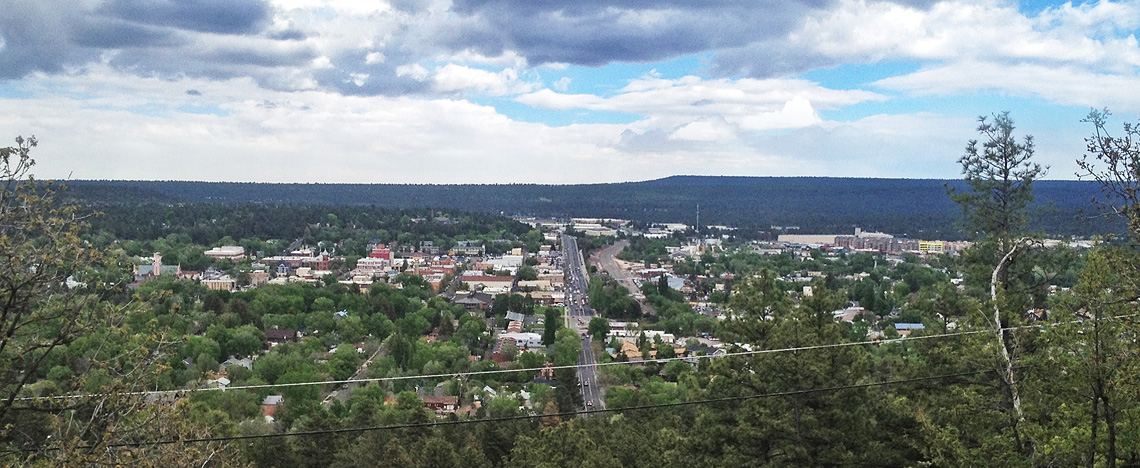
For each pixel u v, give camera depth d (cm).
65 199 2719
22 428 2889
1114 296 3125
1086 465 3197
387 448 7269
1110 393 2997
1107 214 3186
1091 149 3164
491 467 7519
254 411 10875
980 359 3719
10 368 2652
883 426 4691
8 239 2525
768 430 4516
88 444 2748
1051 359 3288
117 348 2897
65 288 2683
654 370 15150
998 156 5600
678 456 4953
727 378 4884
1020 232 5288
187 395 2875
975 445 3966
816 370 4456
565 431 7131
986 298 4872
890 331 5997
